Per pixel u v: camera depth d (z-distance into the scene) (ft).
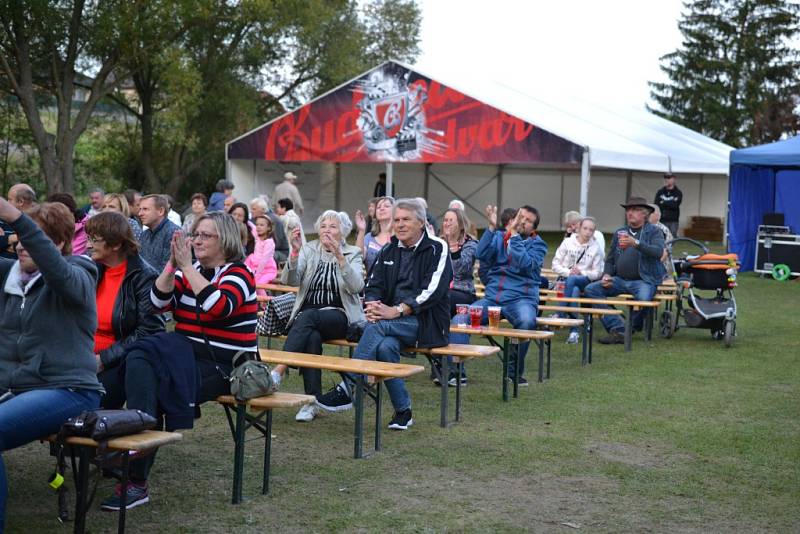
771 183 65.77
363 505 14.37
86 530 12.90
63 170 80.02
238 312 14.65
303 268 21.22
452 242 27.09
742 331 35.68
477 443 18.35
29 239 11.41
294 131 78.07
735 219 60.44
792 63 157.28
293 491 15.05
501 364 28.22
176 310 14.84
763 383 25.12
